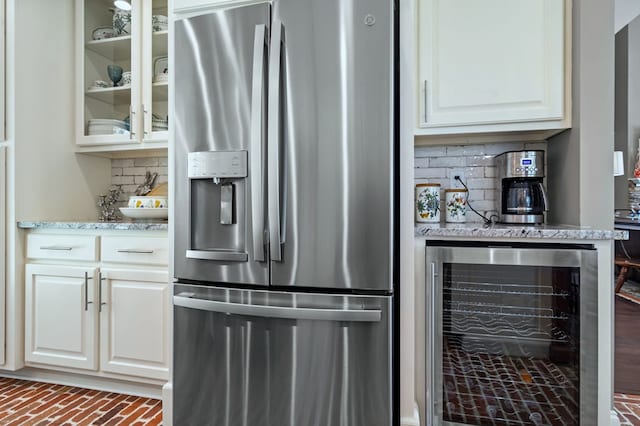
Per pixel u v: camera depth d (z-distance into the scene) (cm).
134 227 176
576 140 154
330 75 129
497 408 142
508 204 173
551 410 138
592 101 151
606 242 132
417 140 193
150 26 213
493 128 165
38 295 191
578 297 132
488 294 141
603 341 131
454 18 165
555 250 133
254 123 133
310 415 131
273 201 130
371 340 127
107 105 233
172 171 155
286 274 132
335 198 128
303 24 131
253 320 136
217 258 138
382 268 126
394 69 138
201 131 143
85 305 183
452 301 144
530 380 139
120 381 188
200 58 144
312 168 130
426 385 143
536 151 164
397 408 138
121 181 250
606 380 131
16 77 193
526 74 159
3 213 192
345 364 128
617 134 540
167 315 172
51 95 211
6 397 183
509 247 138
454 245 142
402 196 138
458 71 165
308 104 130
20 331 193
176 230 148
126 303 178
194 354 144
